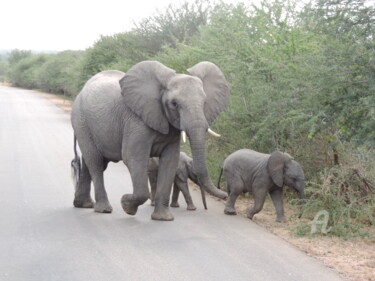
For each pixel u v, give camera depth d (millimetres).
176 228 9195
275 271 7035
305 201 9805
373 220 9625
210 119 9312
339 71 9242
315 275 6906
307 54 10602
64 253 7727
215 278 6762
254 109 12719
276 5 13953
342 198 9586
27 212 10195
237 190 10266
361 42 9180
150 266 7207
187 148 15609
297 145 11891
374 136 9062
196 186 13258
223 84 9539
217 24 15273
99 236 8641
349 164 10469
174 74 9242
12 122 30234
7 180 13438
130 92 9242
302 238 8844
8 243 8172
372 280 6781
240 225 9523
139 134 9352
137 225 9359
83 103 10430
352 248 8344
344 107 9242
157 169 10820
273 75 12273
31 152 18531
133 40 29328
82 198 10688
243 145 13000
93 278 6742
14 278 6691
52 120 32469
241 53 12875
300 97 10305
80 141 10469
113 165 16078
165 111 9109
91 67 35250
